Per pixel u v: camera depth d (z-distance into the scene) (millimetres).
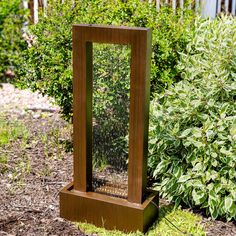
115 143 3178
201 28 3875
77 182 3189
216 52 3465
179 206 3383
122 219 3082
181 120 3391
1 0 5922
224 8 6160
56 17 3934
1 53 5629
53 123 4676
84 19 3809
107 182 3229
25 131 4430
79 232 3094
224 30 3670
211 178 3264
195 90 3402
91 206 3137
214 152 3229
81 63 2998
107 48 3057
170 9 3984
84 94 3041
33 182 3656
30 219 3207
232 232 3174
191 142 3242
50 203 3402
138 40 2846
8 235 3041
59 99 3900
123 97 3115
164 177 3479
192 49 3812
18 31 5680
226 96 3391
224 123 3242
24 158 3984
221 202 3240
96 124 3201
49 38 3877
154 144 3436
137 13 3797
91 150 3189
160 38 3709
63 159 4004
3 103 5207
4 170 3793
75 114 3084
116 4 3900
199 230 3168
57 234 3070
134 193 3066
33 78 4008
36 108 5035
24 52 4008
